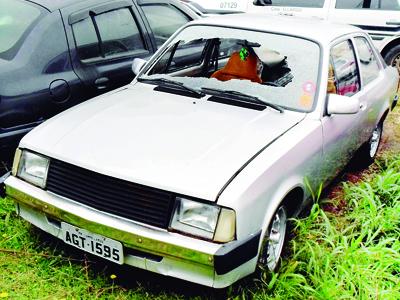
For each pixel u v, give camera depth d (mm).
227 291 3074
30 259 3271
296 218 3539
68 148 2961
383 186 4363
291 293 3080
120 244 2750
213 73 4039
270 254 3199
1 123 3609
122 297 3029
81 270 3193
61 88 3945
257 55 3820
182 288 3139
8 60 3766
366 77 4508
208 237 2609
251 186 2697
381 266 3314
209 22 4184
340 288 3107
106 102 3566
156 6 5027
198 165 2762
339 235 3541
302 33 3863
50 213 2955
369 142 4961
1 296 2928
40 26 3961
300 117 3428
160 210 2662
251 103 3506
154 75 4008
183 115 3301
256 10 7953
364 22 7488
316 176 3613
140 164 2770
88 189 2830
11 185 3113
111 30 4480
